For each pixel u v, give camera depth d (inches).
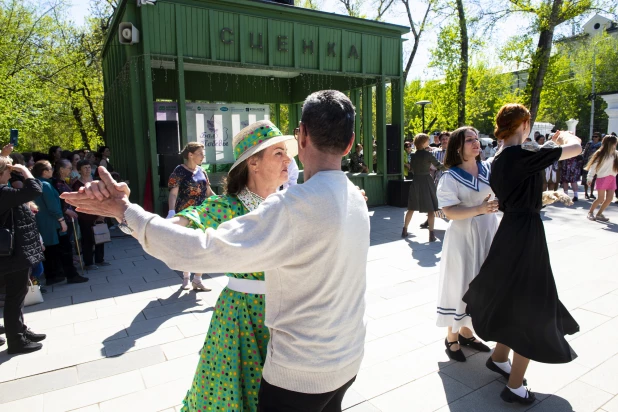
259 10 343.0
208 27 324.2
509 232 100.0
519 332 97.1
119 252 267.4
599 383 110.4
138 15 309.9
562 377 113.7
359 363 57.0
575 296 167.9
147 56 304.0
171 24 311.7
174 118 422.0
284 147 73.7
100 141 850.8
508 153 101.0
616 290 173.3
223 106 445.1
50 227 196.4
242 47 338.3
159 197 318.0
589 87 1368.1
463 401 104.9
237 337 66.4
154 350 135.3
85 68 684.7
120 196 49.1
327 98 54.1
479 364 122.6
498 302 100.1
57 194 199.2
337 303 52.0
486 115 1385.3
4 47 579.2
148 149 330.3
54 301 181.6
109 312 167.9
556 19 583.2
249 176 73.0
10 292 133.2
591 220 320.2
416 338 139.4
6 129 495.8
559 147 93.7
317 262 49.8
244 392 66.9
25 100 529.0
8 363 128.1
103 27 701.9
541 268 97.5
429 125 945.5
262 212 48.8
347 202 52.6
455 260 121.6
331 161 54.4
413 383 113.3
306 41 369.4
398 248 260.7
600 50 1326.3
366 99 484.4
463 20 612.4
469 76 791.7
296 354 51.4
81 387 114.7
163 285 200.1
